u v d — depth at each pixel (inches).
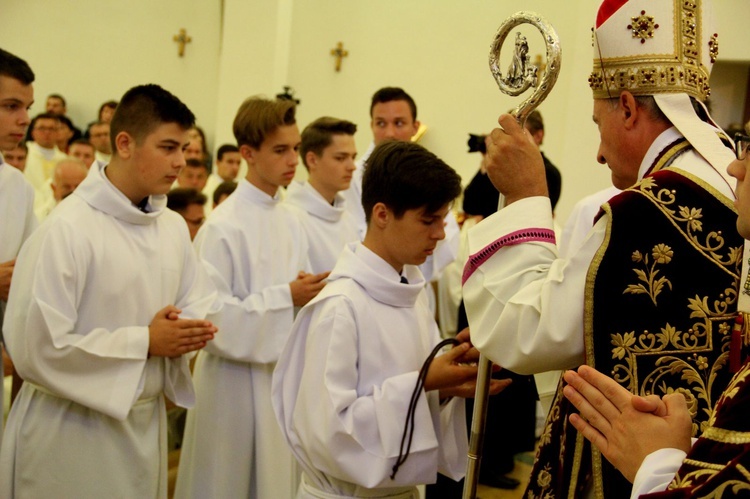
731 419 41.8
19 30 424.5
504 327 63.1
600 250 60.4
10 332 95.5
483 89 286.8
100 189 101.1
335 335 79.0
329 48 311.1
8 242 121.6
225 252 126.4
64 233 96.5
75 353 94.9
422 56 297.0
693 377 57.9
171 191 171.9
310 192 144.4
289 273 133.4
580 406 52.5
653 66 64.9
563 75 263.1
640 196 61.5
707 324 58.2
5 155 206.2
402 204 81.4
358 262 84.1
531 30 271.3
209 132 389.1
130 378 98.9
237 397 124.6
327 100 312.7
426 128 296.4
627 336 59.0
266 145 130.6
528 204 66.8
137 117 101.3
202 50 389.7
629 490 59.5
